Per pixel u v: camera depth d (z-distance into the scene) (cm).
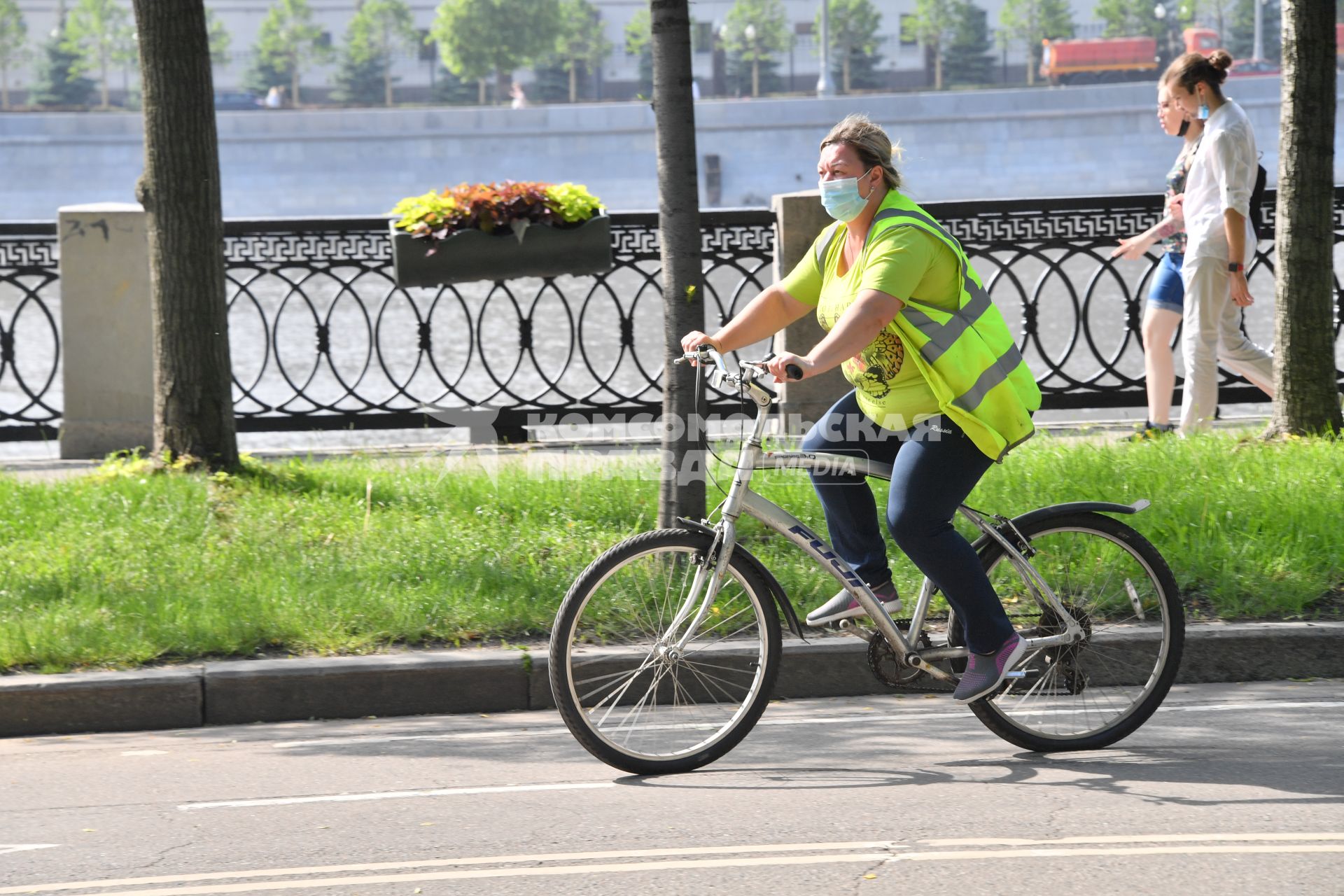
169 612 2223
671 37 2327
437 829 1552
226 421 3066
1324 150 3059
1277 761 1738
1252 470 2798
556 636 1720
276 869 1441
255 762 1842
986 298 1661
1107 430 3569
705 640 1798
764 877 1384
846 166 1633
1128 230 3838
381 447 3731
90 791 1725
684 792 1669
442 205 3497
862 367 1681
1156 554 1839
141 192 3008
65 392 3538
